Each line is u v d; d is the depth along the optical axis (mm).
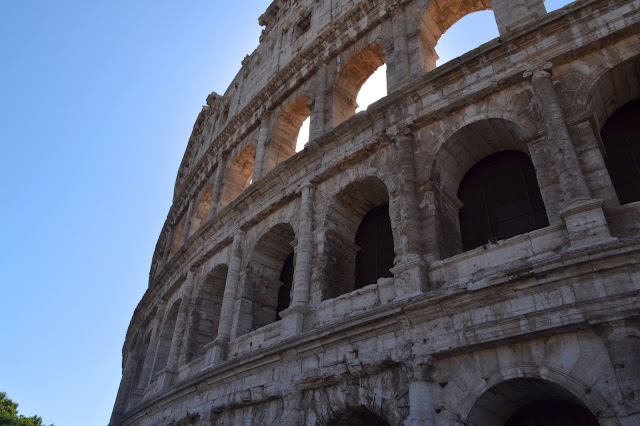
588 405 14805
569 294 16078
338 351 21531
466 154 24359
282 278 32844
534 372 16188
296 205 29672
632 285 15133
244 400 24672
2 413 80312
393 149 25234
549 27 21719
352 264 27406
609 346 14852
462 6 30125
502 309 17297
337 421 21438
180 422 29125
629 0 20297
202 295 36062
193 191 49719
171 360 34156
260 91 40969
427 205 22328
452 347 17812
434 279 20328
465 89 23484
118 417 44375
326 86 34531
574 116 19688
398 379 19312
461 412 17125
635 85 20984
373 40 32375
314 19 40906
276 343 23859
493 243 19406
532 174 23141
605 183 17922
